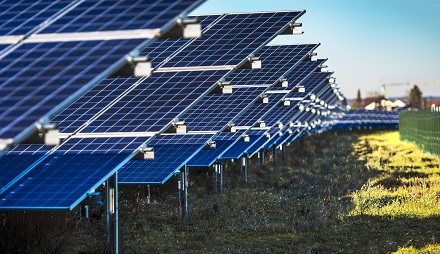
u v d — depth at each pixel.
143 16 13.66
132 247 20.17
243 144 36.22
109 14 14.20
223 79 21.09
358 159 54.62
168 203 27.91
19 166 17.34
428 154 59.91
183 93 20.52
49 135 11.52
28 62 13.13
